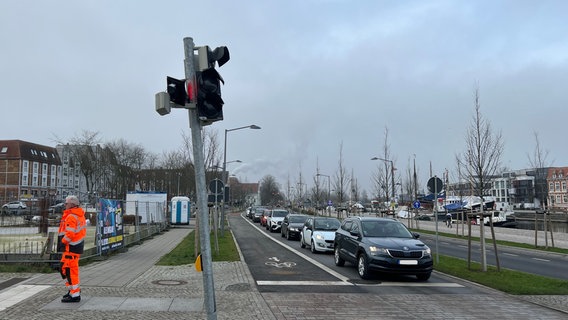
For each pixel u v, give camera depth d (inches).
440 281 442.3
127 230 834.2
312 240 695.7
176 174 2349.9
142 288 362.3
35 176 3467.0
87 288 358.9
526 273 485.4
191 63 209.0
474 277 448.5
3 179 3282.5
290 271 487.8
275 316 283.3
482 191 905.5
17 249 504.4
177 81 207.6
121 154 2630.4
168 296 331.3
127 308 291.7
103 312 279.6
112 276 420.5
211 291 204.1
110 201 594.6
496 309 317.1
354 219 527.2
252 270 490.0
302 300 334.6
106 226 574.9
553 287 402.3
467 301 343.3
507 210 2165.4
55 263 442.6
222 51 212.8
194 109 210.4
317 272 485.7
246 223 1761.8
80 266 485.1
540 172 1876.2
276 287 388.2
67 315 270.8
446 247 868.6
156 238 934.4
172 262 522.6
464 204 2090.3
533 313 306.2
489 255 730.2
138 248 702.5
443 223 1808.6
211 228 1279.5
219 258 577.0
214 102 208.5
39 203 641.0
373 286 404.5
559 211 1863.9
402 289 393.4
